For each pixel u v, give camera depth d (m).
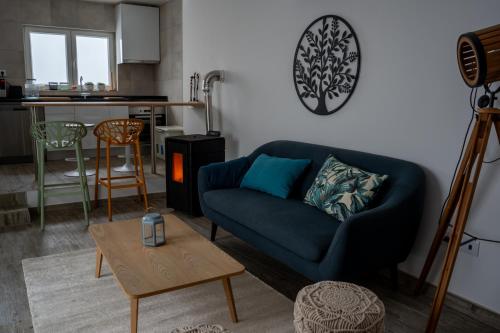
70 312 2.39
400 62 2.81
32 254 3.24
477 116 2.17
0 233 3.69
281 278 2.91
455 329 2.33
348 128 3.26
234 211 3.05
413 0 2.70
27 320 2.33
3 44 6.68
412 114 2.77
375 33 2.97
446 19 2.53
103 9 7.34
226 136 4.82
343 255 2.22
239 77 4.49
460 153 2.51
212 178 3.51
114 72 7.72
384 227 2.38
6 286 2.72
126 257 2.27
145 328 2.25
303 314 1.72
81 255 3.21
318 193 2.86
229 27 4.57
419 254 2.80
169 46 7.17
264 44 4.07
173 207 4.41
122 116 7.10
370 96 3.05
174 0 6.84
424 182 2.64
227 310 2.45
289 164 3.26
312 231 2.47
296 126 3.78
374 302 1.78
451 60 2.52
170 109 7.46
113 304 2.49
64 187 4.32
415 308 2.53
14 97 6.61
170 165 4.36
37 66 7.11
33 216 4.18
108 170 4.14
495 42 1.92
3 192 4.34
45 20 6.91
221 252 2.36
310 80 3.55
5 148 6.33
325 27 3.36
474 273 2.48
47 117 6.45
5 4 6.61
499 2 2.28
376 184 2.59
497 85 2.29
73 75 7.43
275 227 2.63
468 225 2.52
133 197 4.91
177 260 2.24
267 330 2.26
